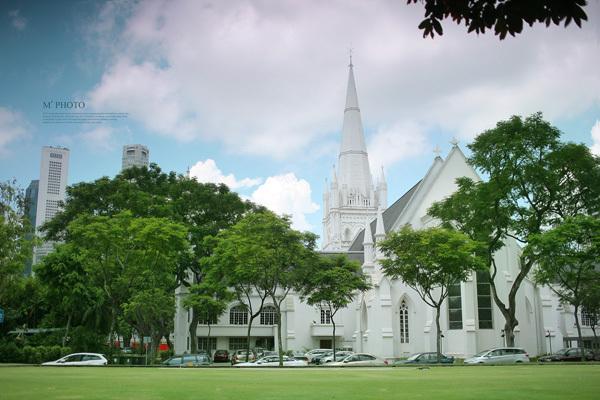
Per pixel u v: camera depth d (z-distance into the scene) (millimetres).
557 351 60812
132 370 34250
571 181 48125
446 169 69875
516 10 8164
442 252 45688
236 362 56969
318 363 56406
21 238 52156
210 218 68875
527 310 63281
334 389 17812
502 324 61281
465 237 47344
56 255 58438
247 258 49000
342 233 128250
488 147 47406
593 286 62969
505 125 47031
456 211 50781
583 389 17391
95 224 47562
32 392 16828
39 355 51406
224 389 17922
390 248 49250
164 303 53406
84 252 49750
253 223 50688
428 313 63875
